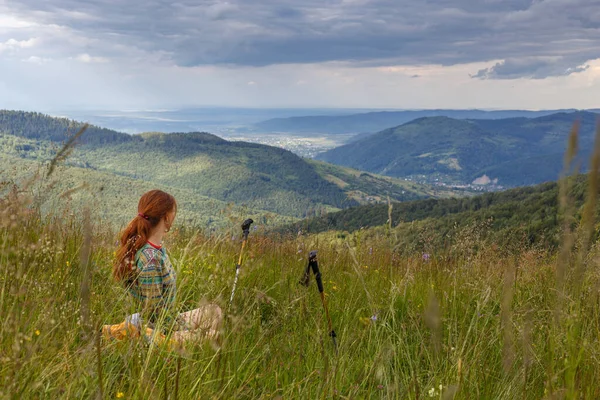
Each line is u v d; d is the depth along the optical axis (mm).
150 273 3768
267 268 5398
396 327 4082
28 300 2559
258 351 3242
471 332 3707
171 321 3152
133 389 2391
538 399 2754
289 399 2736
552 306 3695
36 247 2666
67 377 2334
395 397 2850
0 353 2086
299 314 3885
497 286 5129
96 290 3385
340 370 3002
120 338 3080
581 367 2207
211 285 4082
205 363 2707
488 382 2881
